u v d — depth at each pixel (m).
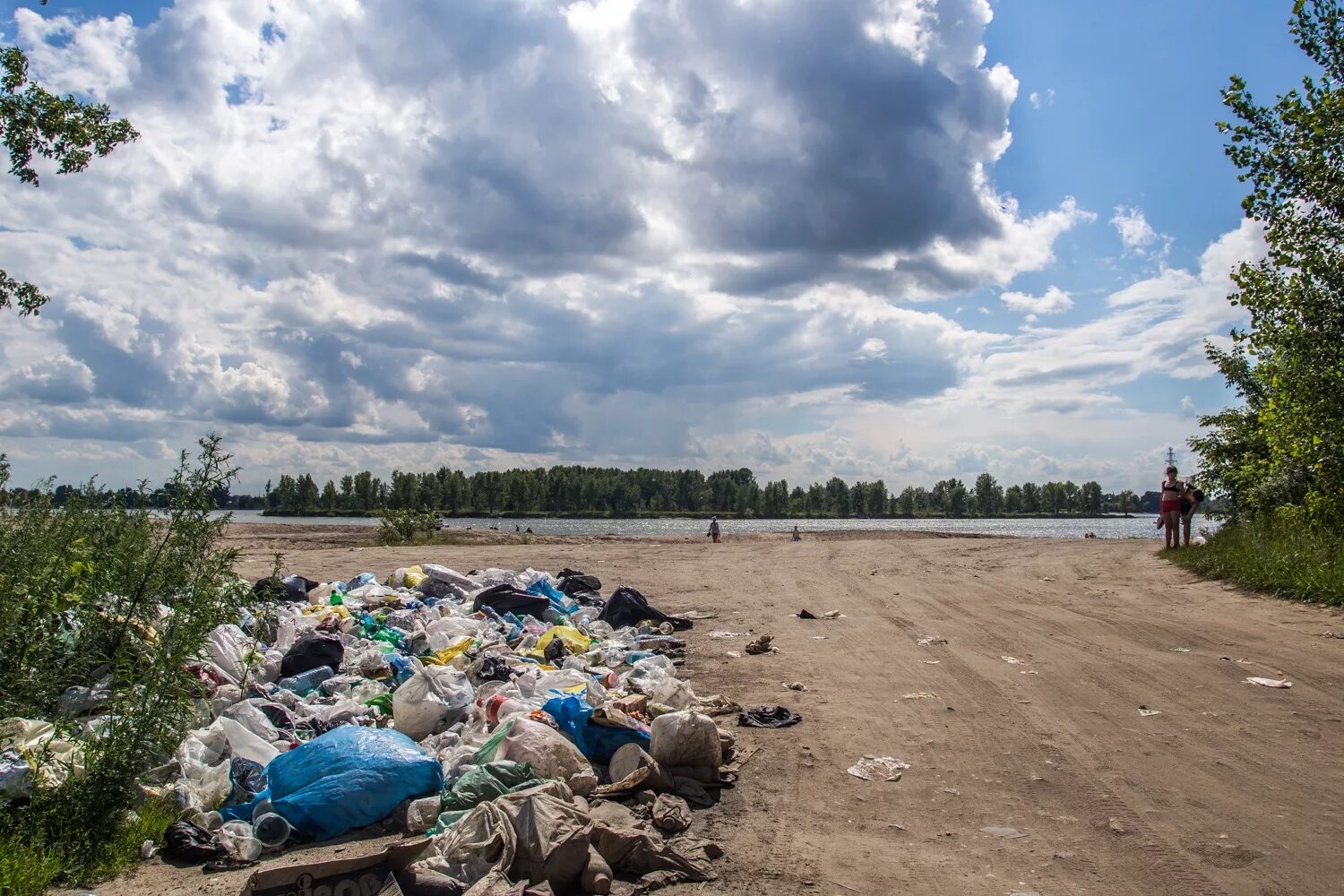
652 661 8.90
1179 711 7.07
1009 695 7.70
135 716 4.87
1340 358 14.68
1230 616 11.09
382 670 7.85
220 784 5.26
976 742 6.47
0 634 5.52
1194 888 4.19
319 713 6.71
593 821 4.57
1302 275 14.90
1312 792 5.33
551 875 4.21
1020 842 4.78
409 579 13.16
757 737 6.70
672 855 4.52
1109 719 6.92
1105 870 4.41
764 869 4.51
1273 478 17.52
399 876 4.14
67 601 5.77
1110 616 11.45
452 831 4.54
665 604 13.77
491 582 13.41
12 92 9.12
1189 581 14.62
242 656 7.46
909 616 11.97
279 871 3.98
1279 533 14.88
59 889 4.25
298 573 17.23
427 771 5.20
